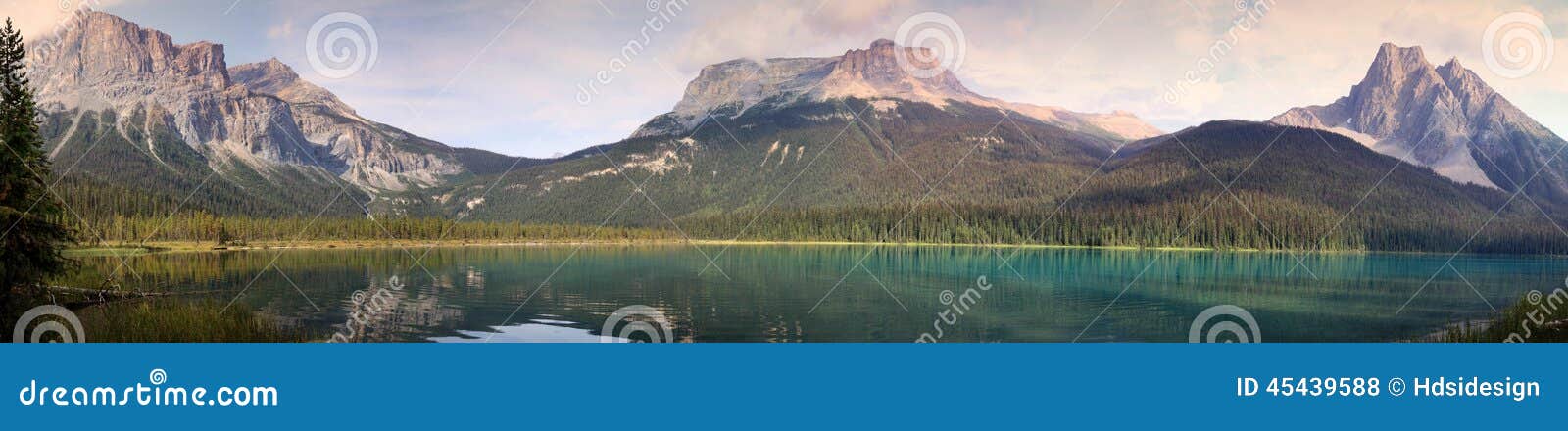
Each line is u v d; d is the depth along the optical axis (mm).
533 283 65812
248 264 91062
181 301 45656
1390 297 62844
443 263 95875
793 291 60531
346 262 99125
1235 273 91812
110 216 160500
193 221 160250
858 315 45594
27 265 39500
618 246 184875
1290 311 51719
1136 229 196875
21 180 39656
